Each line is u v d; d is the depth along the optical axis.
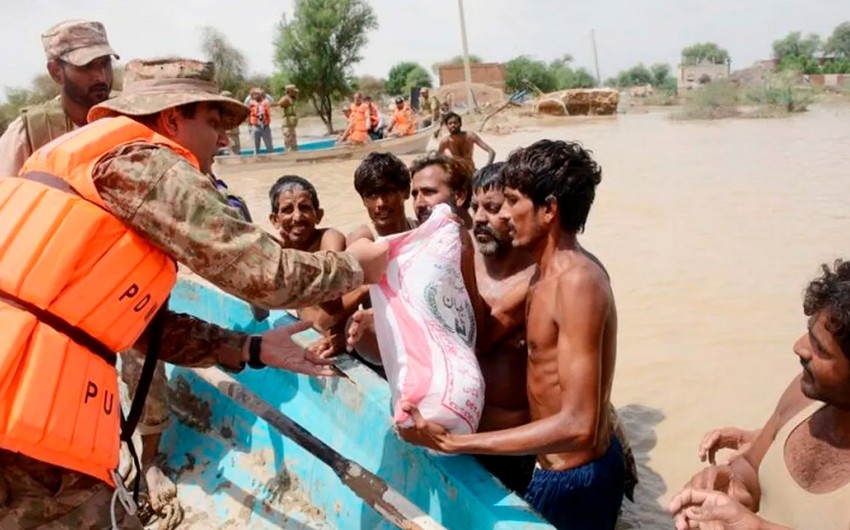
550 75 61.47
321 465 3.16
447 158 3.56
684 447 4.10
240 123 2.43
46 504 2.00
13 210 1.94
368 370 3.21
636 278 6.97
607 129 25.39
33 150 3.51
